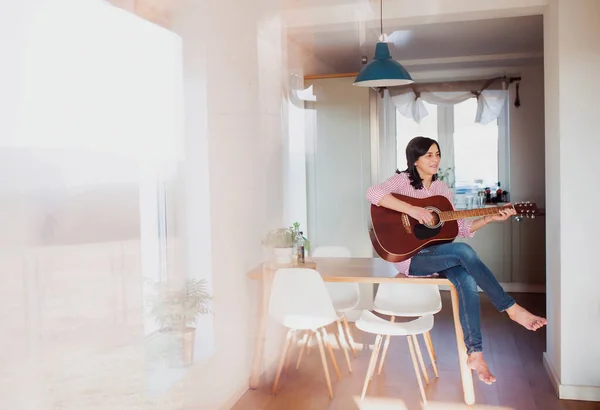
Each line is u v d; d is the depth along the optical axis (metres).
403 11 3.51
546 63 3.35
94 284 1.68
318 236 4.27
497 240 5.41
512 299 2.84
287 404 2.87
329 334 3.21
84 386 1.62
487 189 5.90
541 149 5.82
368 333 3.25
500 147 5.92
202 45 2.53
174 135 2.25
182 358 2.22
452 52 5.36
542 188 5.84
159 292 2.07
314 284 3.04
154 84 2.09
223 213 2.69
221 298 2.58
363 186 4.25
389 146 5.86
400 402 2.94
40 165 1.47
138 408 1.91
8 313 1.37
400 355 3.30
